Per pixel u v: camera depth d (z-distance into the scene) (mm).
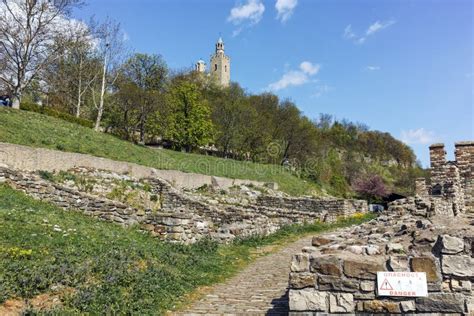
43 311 6086
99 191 19625
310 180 50500
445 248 5605
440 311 5434
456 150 14445
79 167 21062
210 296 8367
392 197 53594
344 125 97875
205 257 11555
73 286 7195
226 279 9898
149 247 11000
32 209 12500
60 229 10742
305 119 64188
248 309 7441
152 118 43469
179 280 8961
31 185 14688
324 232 18688
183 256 11102
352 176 65938
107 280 7621
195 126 46531
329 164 59312
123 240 11234
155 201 21234
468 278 5453
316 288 5855
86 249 9164
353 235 8562
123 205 14023
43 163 19203
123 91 40938
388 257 5785
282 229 18359
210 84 66438
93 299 6820
